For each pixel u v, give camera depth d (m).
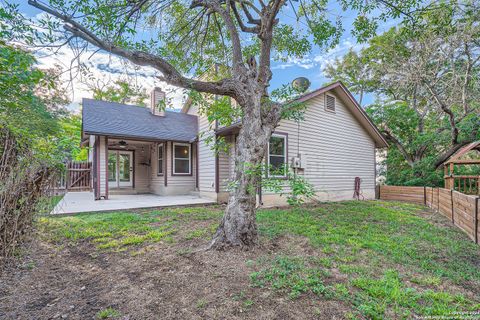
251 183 3.47
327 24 4.87
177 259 3.05
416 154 12.23
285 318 1.90
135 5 4.03
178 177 10.73
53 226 4.64
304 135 8.57
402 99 13.57
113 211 6.39
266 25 4.10
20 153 3.07
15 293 2.34
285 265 2.82
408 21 4.37
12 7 2.71
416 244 3.84
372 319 1.91
